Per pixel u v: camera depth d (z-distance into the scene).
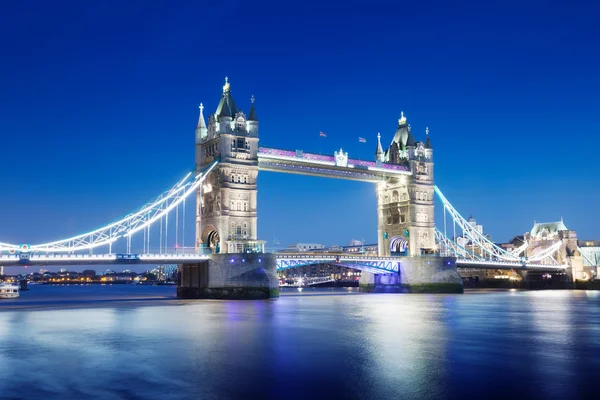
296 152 118.69
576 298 113.62
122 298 132.75
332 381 29.97
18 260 88.94
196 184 108.88
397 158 144.62
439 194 149.00
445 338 45.72
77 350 40.09
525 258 177.88
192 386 29.08
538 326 54.91
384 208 149.00
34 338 46.62
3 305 99.62
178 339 45.50
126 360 36.06
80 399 26.86
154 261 100.94
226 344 42.59
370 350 39.47
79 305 96.00
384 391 27.91
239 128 112.25
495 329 52.28
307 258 121.69
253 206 111.81
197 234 116.62
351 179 135.00
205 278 107.75
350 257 129.75
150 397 27.11
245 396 27.17
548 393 27.27
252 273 104.69
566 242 191.00
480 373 31.64
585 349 39.69
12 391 28.33
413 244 140.25
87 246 96.25
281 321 60.31
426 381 29.84
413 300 105.75
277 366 33.91
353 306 86.38
